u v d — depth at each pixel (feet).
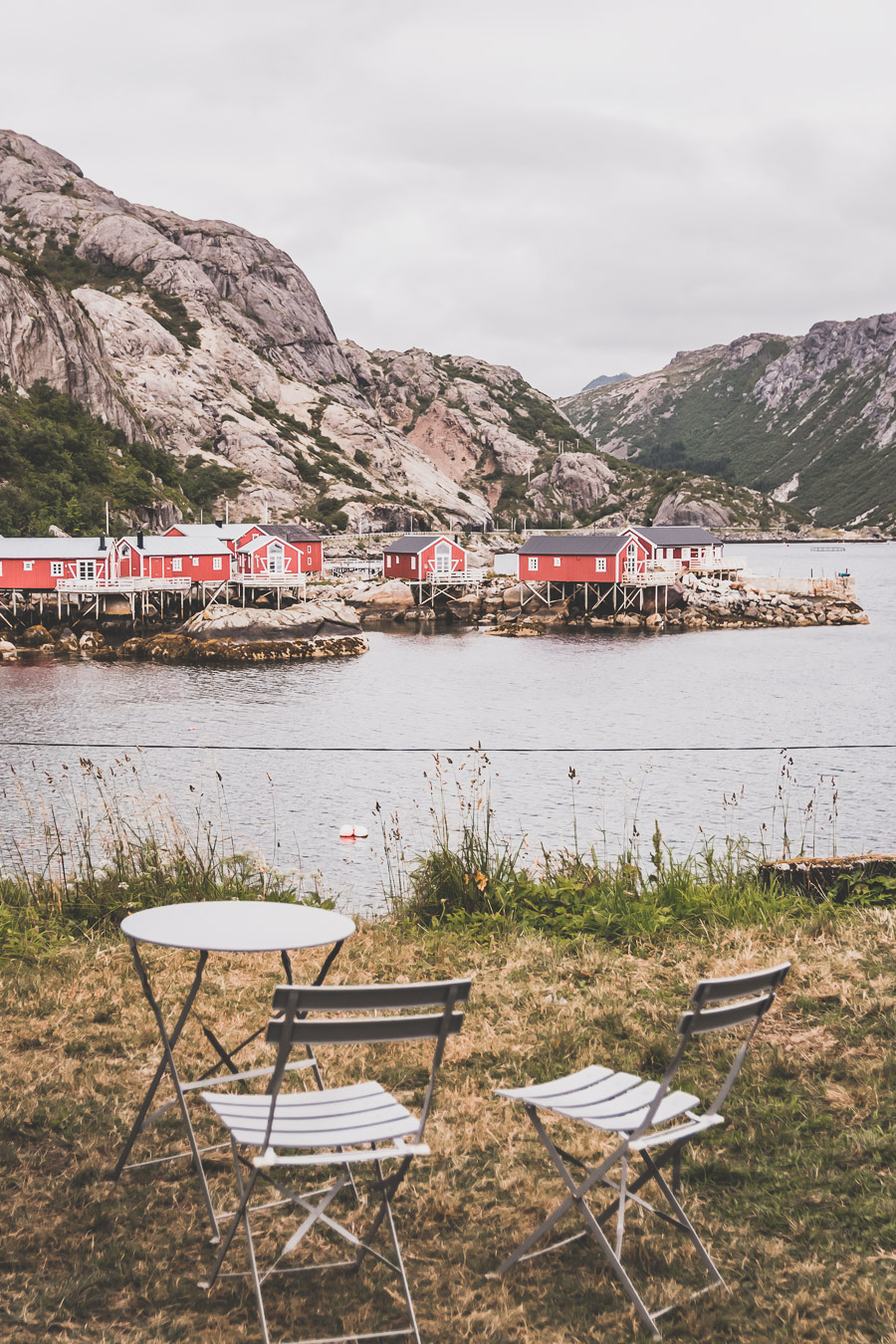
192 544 306.35
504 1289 15.51
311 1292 15.51
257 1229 17.02
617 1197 16.65
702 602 323.98
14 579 282.77
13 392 500.74
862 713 172.04
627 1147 15.53
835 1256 15.99
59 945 32.30
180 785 116.57
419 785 117.80
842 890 35.35
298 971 29.60
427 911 35.91
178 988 28.07
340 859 85.15
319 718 171.94
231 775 123.95
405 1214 17.58
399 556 363.97
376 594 346.33
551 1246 16.51
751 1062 22.36
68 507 405.80
